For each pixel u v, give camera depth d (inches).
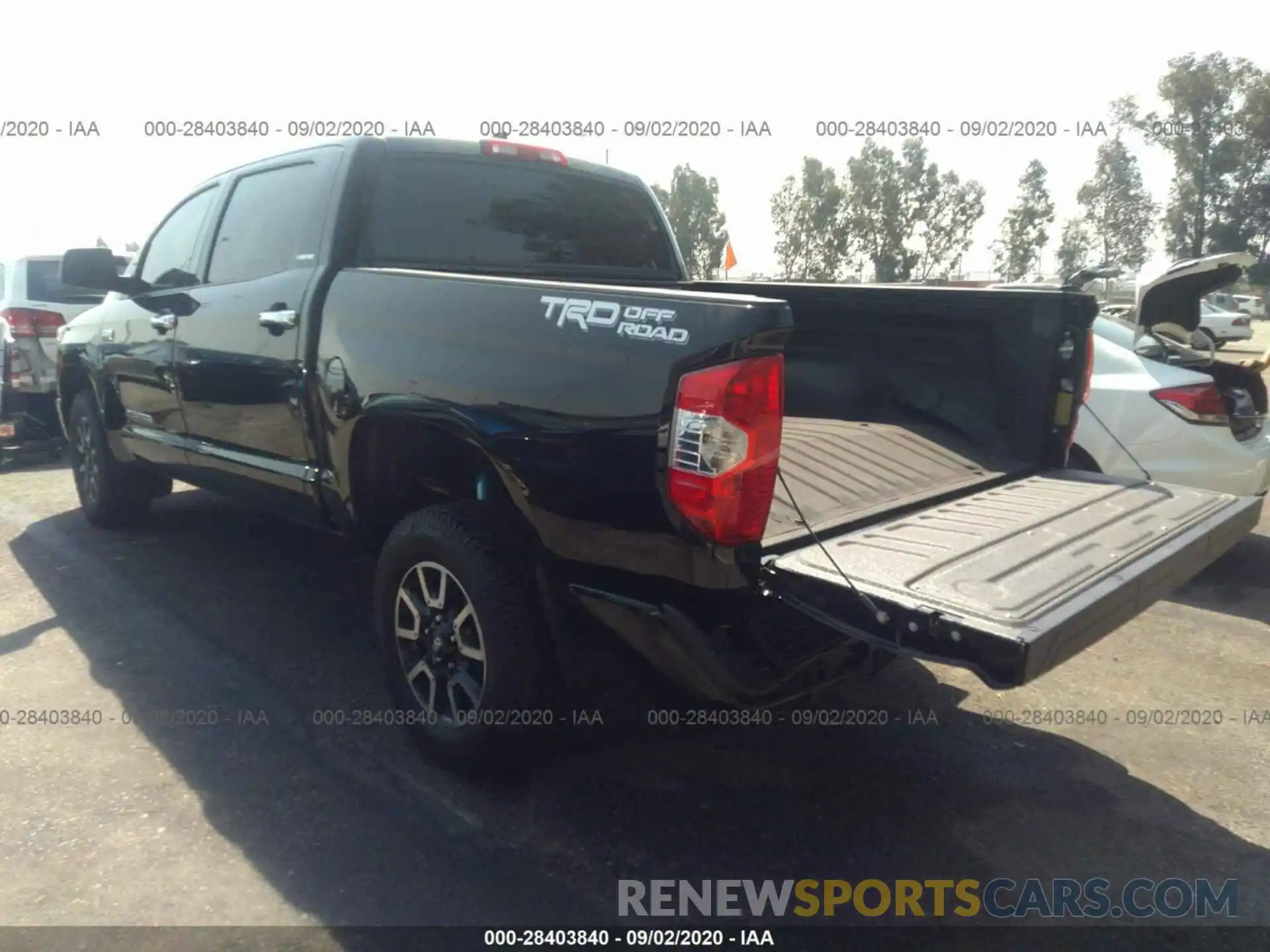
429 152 156.0
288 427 149.0
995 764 137.0
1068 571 101.2
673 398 98.4
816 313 166.7
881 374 163.3
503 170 165.6
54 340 335.6
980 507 126.3
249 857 110.8
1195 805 127.3
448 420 119.0
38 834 114.4
